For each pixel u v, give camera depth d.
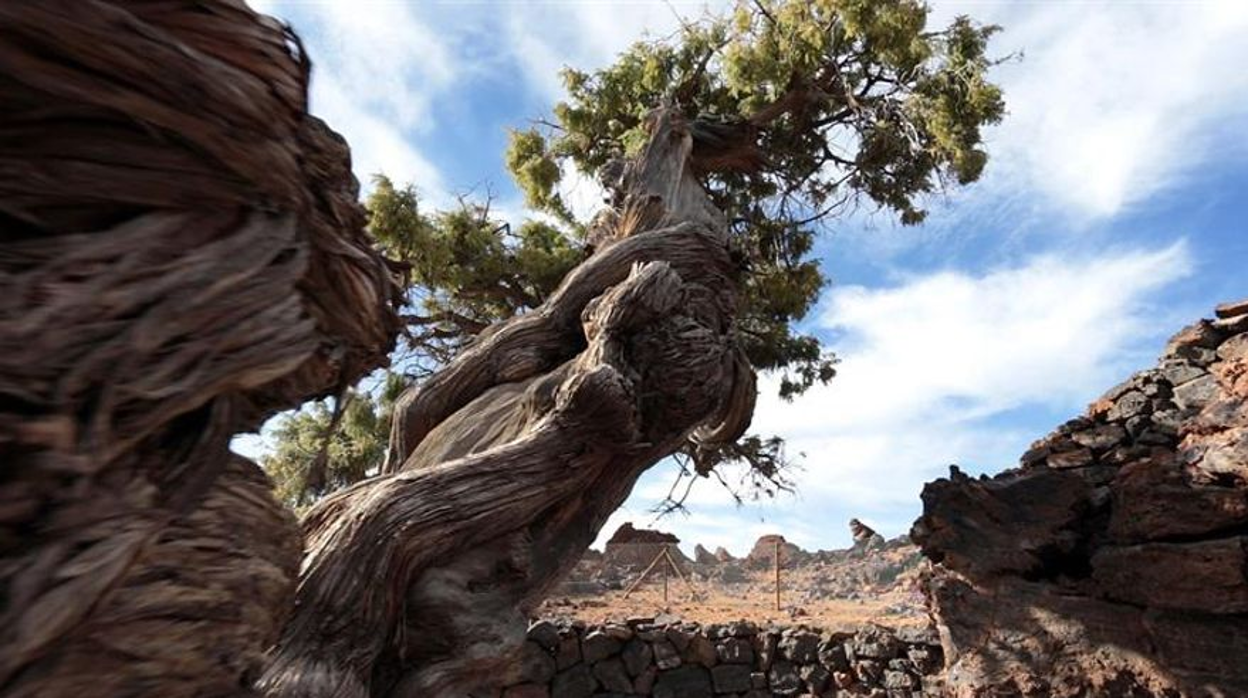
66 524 1.30
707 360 5.70
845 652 12.02
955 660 9.63
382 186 12.52
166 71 1.56
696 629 12.40
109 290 1.47
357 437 12.84
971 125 11.97
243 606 1.88
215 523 1.84
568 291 6.51
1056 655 9.03
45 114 1.47
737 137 11.63
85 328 1.41
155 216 1.62
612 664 12.05
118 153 1.56
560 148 14.97
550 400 5.21
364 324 2.19
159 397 1.50
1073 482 9.84
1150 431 9.84
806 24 11.54
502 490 4.30
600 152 14.75
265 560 2.04
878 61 12.08
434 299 14.16
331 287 2.06
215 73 1.64
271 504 2.17
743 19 12.37
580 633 12.15
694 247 7.12
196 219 1.69
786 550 43.31
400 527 3.84
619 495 5.30
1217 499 8.40
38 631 1.23
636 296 5.50
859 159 13.02
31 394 1.29
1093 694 8.67
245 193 1.76
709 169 11.87
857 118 12.52
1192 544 8.39
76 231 1.53
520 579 4.36
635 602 19.34
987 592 9.73
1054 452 10.48
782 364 14.96
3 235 1.45
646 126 9.09
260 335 1.74
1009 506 9.97
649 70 13.60
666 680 12.05
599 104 14.18
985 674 9.32
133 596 1.54
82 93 1.48
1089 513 9.76
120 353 1.44
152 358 1.50
